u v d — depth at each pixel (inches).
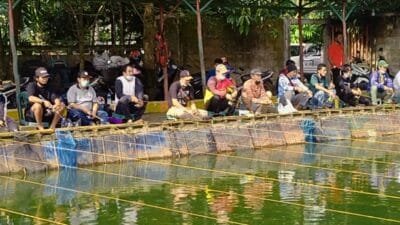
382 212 265.6
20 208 274.1
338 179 331.0
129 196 294.5
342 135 467.2
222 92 433.7
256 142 426.0
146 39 579.5
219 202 282.0
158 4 584.7
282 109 458.0
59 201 285.9
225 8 612.1
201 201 284.4
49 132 354.6
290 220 252.7
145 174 344.5
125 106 408.2
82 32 634.2
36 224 249.8
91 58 661.9
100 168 359.9
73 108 392.8
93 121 398.6
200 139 403.9
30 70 605.3
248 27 666.2
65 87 533.6
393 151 419.8
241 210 268.5
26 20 666.2
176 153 393.1
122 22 673.6
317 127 455.5
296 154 406.9
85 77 396.2
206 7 511.8
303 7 607.5
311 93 475.2
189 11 603.2
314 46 900.6
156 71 581.0
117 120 408.5
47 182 324.5
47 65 606.9
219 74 437.7
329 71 633.0
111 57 590.2
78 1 587.8
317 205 277.4
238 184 319.9
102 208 273.3
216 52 711.7
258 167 364.5
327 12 723.4
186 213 264.1
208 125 409.1
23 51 631.8
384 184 319.3
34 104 374.9
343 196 293.1
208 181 327.0
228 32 713.6
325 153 412.2
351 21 724.0
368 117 482.9
